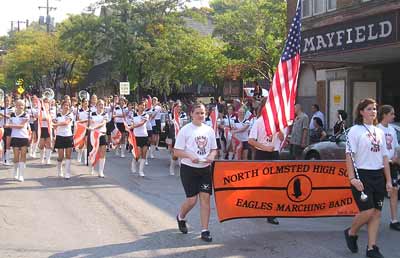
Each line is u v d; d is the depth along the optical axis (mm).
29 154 20641
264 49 33031
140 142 15172
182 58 37094
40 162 18219
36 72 54000
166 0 38219
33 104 20031
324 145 14078
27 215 9773
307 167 8547
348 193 8625
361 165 7137
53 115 18203
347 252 7410
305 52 18688
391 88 19906
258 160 8484
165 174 15750
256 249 7562
